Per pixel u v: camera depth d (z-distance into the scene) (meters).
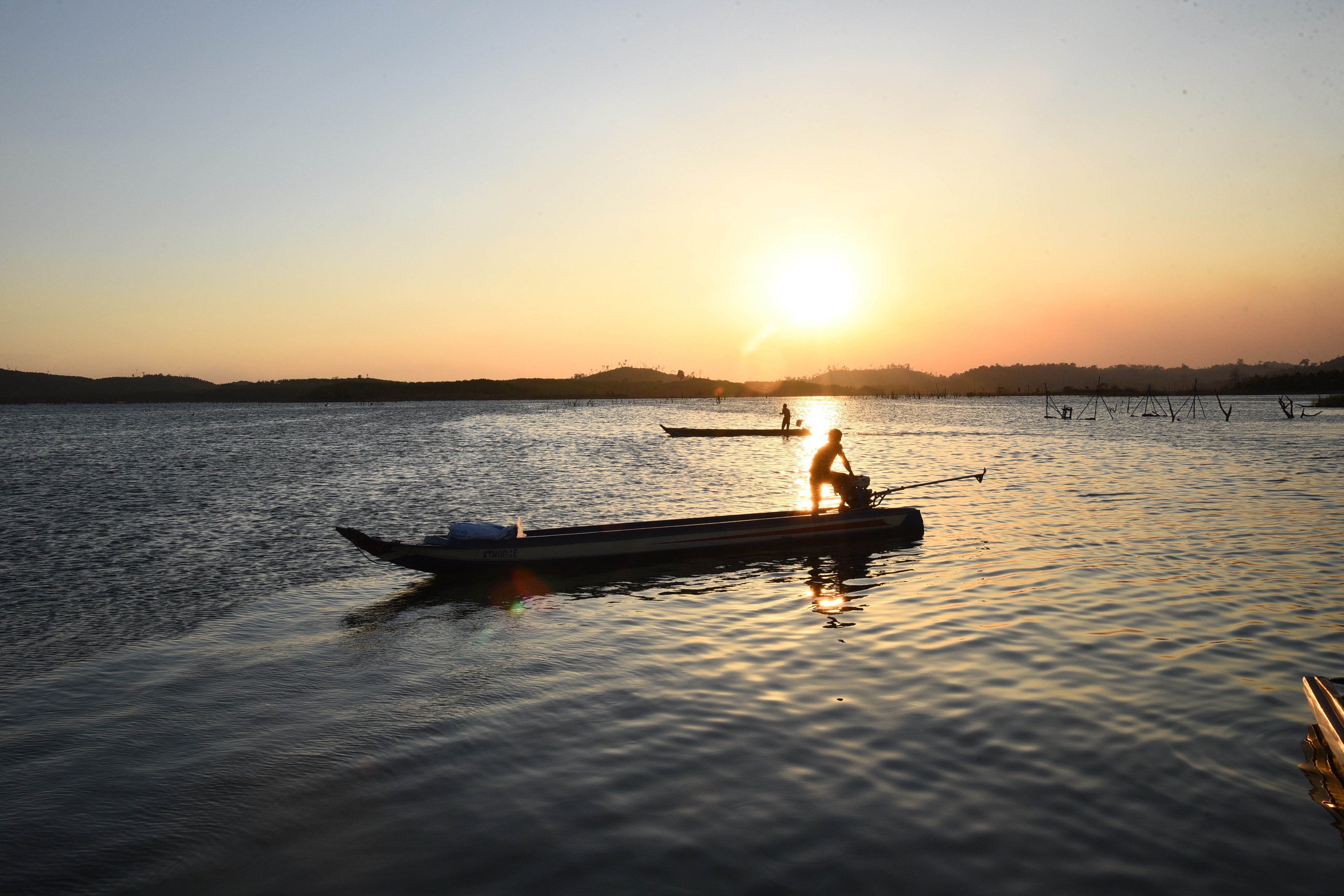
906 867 5.04
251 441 57.72
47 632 10.77
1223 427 65.88
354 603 12.30
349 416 120.56
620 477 29.91
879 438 53.88
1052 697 7.78
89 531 18.62
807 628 10.47
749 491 25.31
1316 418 83.19
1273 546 14.95
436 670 9.14
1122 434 56.69
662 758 6.67
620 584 13.38
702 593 12.66
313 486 27.50
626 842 5.41
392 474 31.59
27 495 25.67
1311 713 7.26
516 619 11.27
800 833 5.47
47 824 5.91
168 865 5.36
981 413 113.44
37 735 7.50
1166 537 16.03
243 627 10.98
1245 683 8.03
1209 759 6.41
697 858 5.18
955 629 10.14
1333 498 21.27
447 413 132.50
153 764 6.86
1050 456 37.41
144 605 12.13
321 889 5.02
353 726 7.57
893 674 8.56
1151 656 8.89
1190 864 5.02
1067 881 4.86
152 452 46.56
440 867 5.19
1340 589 11.66
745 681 8.47
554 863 5.18
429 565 13.41
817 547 16.09
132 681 8.90
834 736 7.03
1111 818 5.57
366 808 6.01
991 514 19.50
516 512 21.19
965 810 5.73
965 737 6.94
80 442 58.81
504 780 6.39
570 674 8.88
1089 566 13.55
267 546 16.72
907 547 15.80
